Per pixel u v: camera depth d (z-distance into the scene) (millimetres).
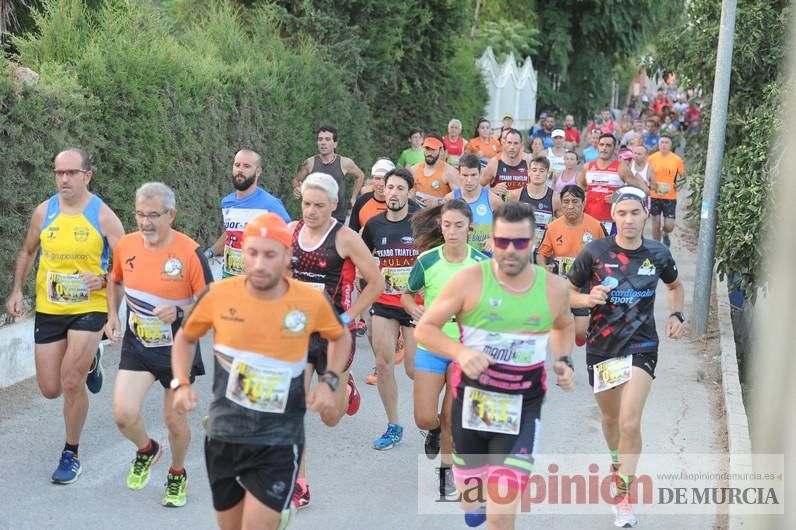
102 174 9133
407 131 22078
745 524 5363
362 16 18766
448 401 5895
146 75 9719
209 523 5520
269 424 3998
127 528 5395
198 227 11195
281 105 13883
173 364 4207
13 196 7746
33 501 5715
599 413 7969
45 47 9453
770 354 1694
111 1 11477
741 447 6797
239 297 4000
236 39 14031
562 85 38531
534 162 9906
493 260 4418
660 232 15656
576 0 36312
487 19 36438
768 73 11836
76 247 5887
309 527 5547
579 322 7277
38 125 7961
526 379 4441
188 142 10805
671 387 8742
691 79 12648
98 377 6309
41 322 6004
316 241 5855
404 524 5637
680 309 5852
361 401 8125
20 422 7145
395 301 6867
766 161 10086
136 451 6324
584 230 8258
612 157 11891
